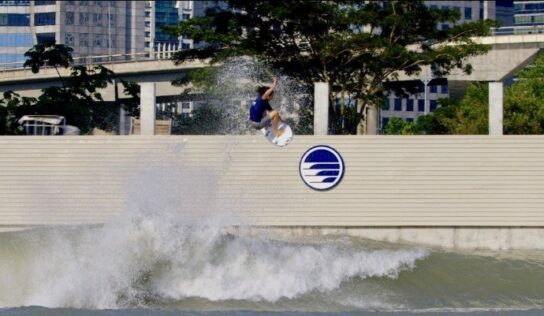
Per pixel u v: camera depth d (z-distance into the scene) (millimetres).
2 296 107938
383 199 156250
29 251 114875
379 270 118500
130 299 105812
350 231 156000
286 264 113750
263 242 120188
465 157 155875
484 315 105562
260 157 155500
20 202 158125
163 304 104750
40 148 158375
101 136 157250
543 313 107375
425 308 108500
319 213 155625
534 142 155375
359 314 102688
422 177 156125
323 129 160875
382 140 156375
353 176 156250
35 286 109125
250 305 104938
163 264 110500
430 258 127062
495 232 155375
